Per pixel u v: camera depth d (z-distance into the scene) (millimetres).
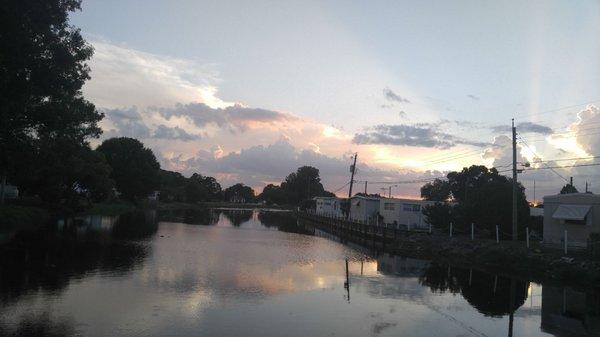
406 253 34469
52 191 46375
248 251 28781
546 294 18438
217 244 31672
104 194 57938
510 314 14859
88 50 23984
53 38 22188
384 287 18844
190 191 136750
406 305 15570
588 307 16125
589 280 20922
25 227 33281
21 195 54062
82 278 16578
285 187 168125
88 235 31547
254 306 14203
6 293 13695
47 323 11102
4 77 20266
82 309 12500
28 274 16594
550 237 32250
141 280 16891
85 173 52938
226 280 18078
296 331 11852
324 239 43656
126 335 10633
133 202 90500
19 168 27844
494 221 35938
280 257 26828
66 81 23094
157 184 92750
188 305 13750
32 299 13203
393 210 55500
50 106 24062
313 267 23594
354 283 19453
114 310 12617
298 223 72938
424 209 46562
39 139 26891
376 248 39062
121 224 43969
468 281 21266
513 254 26609
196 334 11047
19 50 20250
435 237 36000
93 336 10391
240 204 167500
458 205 41188
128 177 85688
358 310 14484
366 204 64188
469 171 75438
